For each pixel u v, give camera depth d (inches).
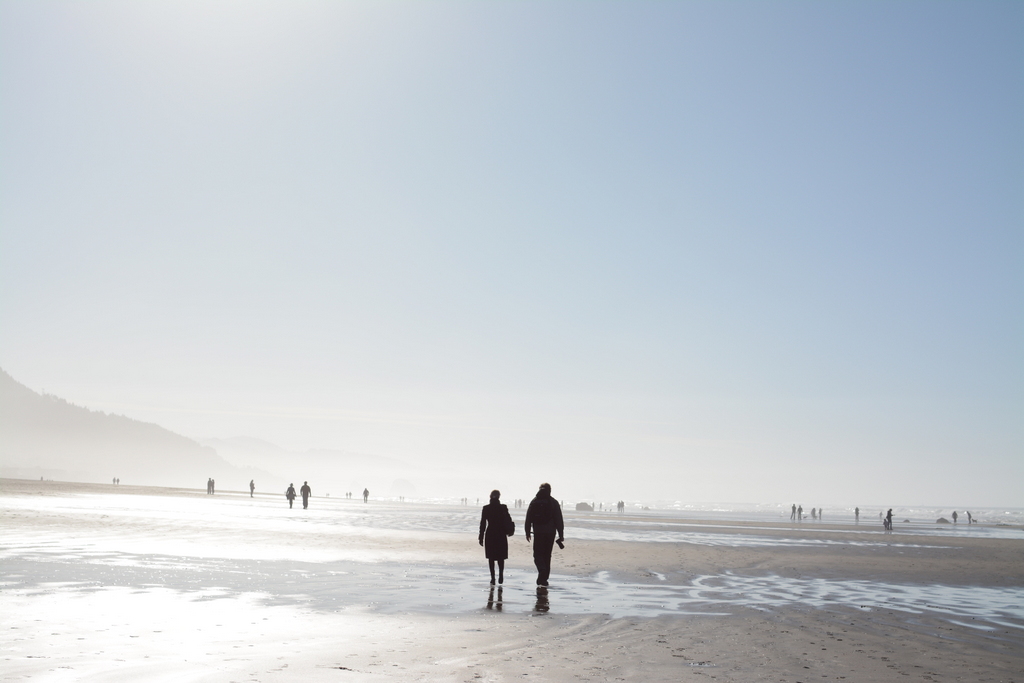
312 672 277.9
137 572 573.0
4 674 254.7
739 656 343.9
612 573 729.6
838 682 294.4
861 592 641.6
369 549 890.7
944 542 1577.3
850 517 5423.2
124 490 3223.4
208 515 1507.1
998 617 513.0
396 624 400.8
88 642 316.8
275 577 587.5
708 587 643.5
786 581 713.0
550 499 618.8
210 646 320.8
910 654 362.3
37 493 2209.6
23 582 490.3
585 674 294.4
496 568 740.0
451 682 270.8
